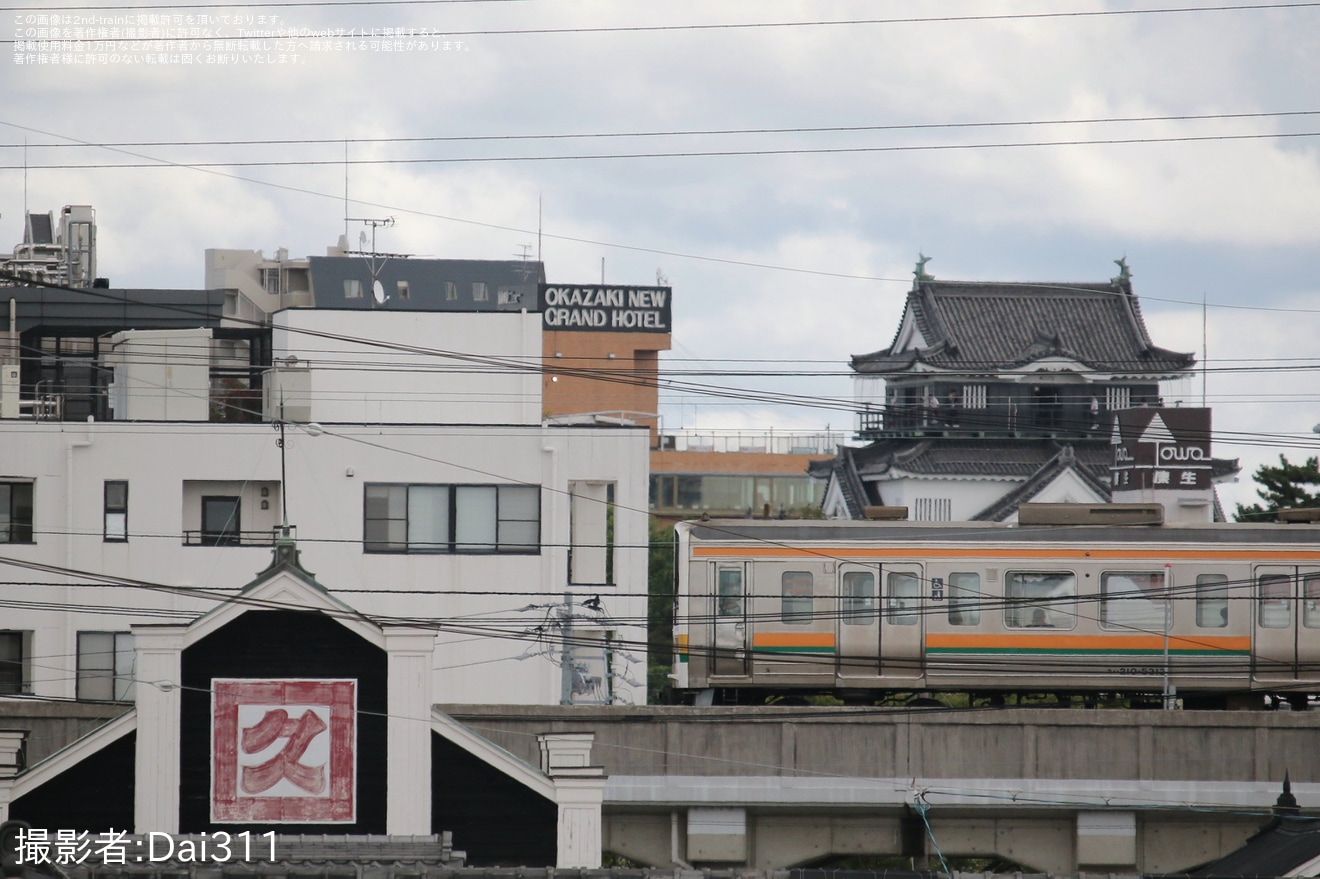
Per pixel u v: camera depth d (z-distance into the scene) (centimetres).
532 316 7256
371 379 7194
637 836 4850
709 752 4738
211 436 6425
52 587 6322
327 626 3969
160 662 3919
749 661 5269
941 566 5303
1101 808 4712
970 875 3725
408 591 5975
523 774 3991
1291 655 5300
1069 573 5306
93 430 6384
